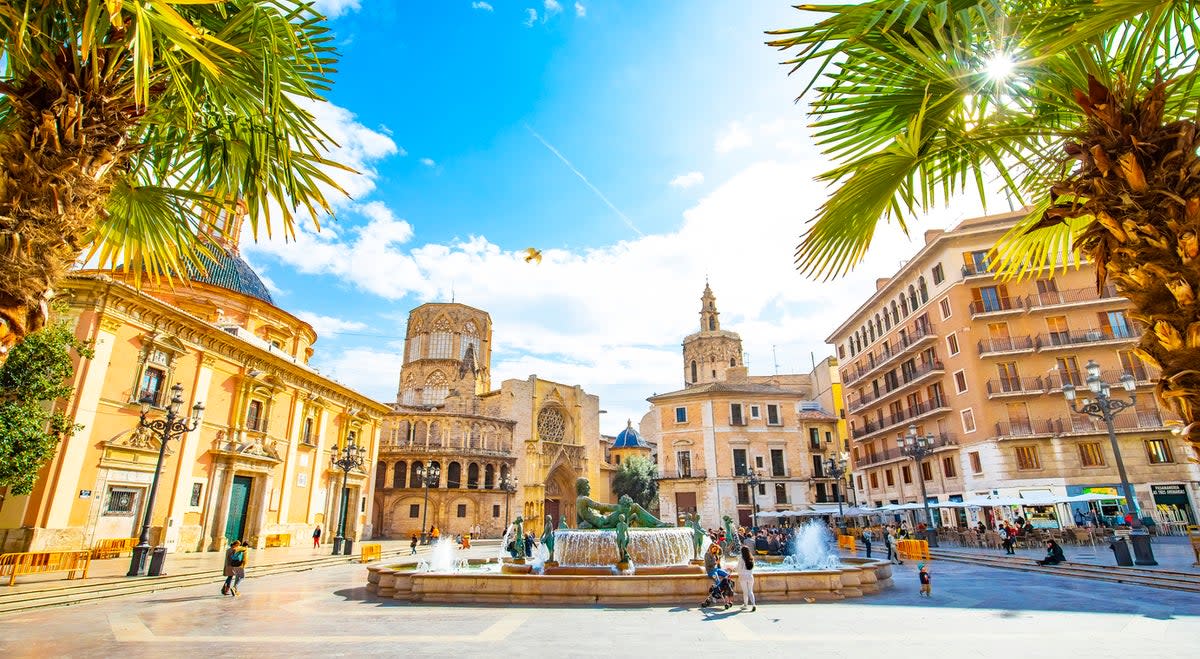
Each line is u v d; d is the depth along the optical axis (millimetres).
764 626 9961
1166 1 3514
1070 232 6359
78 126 4121
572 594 12758
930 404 39875
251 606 13070
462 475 61031
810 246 5664
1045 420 33906
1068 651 7723
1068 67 4258
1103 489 31875
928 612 11141
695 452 51500
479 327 78312
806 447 53250
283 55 5152
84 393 21719
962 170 5492
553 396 75250
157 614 11930
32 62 4043
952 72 4227
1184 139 3672
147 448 24047
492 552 38344
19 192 3852
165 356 25578
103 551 21375
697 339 91875
